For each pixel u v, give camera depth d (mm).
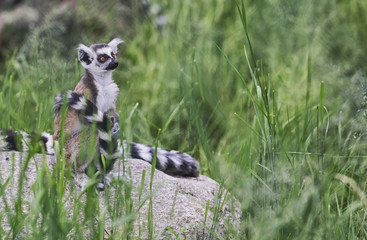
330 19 15945
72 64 13641
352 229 8148
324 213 8156
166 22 17312
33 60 14398
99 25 17250
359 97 11031
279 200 8461
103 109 8148
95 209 7156
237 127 12000
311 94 12938
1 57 16625
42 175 6633
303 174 9094
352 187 9289
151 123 12266
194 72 14008
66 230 6707
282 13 16562
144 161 9000
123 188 7781
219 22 16938
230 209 8555
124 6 17922
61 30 16109
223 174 9727
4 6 17672
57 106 7965
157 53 16312
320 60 14320
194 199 8375
